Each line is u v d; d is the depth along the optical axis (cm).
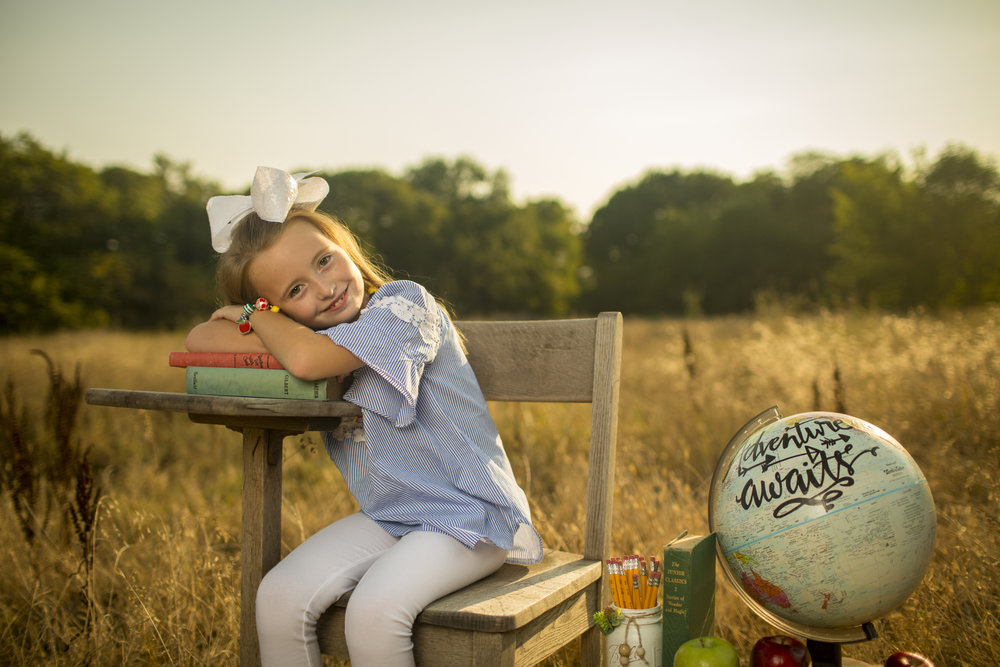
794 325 702
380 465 173
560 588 160
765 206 4900
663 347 886
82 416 514
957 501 274
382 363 165
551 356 200
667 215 5769
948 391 396
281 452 175
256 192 171
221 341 177
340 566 163
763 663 151
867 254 2095
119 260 3769
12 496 296
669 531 265
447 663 145
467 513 165
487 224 5700
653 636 169
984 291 1862
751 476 157
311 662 158
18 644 235
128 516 318
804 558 147
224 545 296
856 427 155
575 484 340
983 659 184
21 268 3216
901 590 147
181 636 214
